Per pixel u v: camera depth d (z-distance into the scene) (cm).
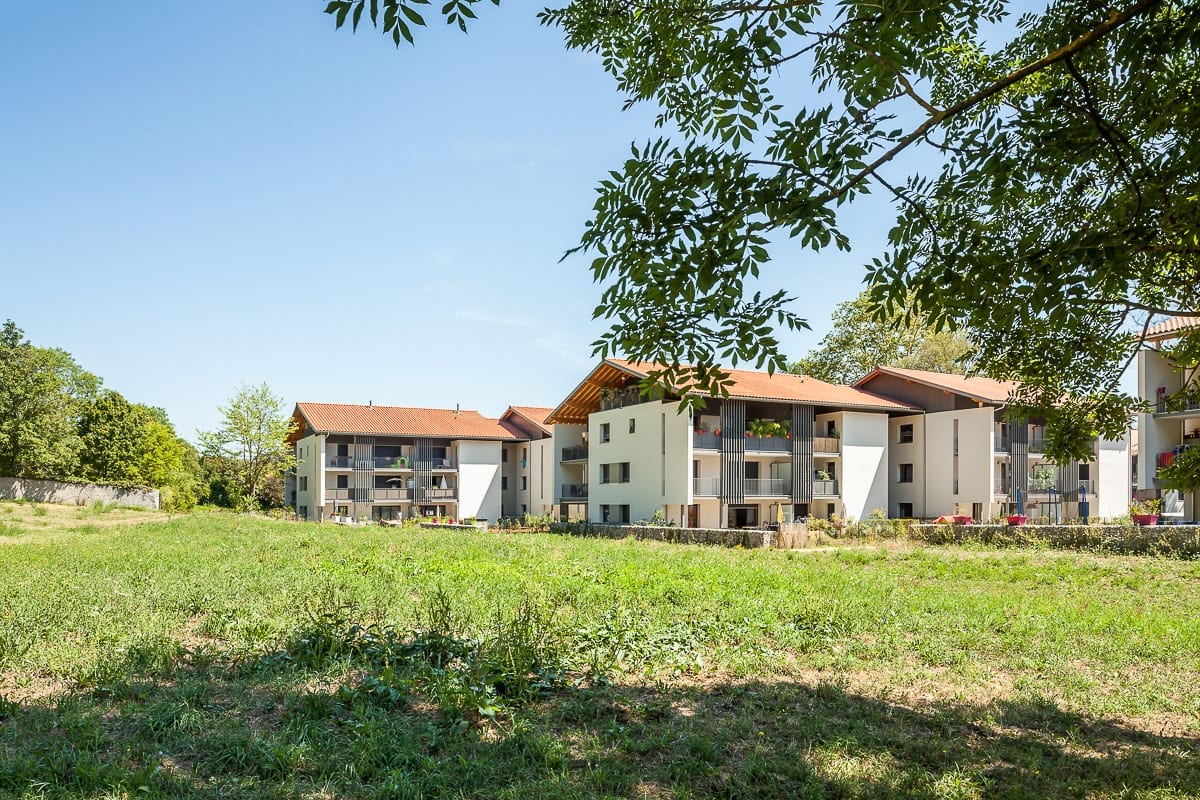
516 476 5634
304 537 2381
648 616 979
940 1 415
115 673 646
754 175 448
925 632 952
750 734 569
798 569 1644
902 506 4172
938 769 521
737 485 3688
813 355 5291
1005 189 538
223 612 924
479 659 689
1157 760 543
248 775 465
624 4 615
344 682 645
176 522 3222
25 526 3100
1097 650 880
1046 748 565
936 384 3912
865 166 460
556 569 1508
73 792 425
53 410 5091
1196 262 508
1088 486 4006
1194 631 980
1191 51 494
